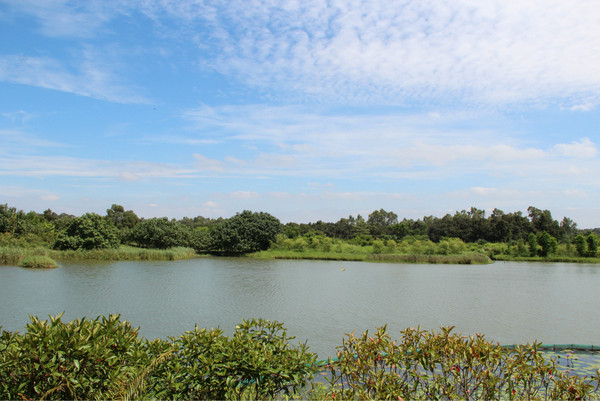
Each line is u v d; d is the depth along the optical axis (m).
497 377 6.72
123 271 44.28
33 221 82.12
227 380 6.25
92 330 6.07
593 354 13.01
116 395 5.62
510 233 113.12
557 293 32.62
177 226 77.50
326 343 16.97
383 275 45.53
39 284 33.19
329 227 132.75
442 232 126.19
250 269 50.22
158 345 6.82
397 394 6.21
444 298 29.39
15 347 5.66
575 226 146.12
